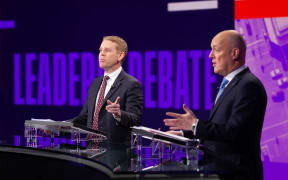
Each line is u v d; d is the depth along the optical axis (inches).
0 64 404.5
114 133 193.5
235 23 333.7
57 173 137.1
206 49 350.6
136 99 198.7
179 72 358.9
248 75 146.5
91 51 382.6
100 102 202.4
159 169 111.7
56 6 390.6
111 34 376.8
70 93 388.8
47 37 393.7
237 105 138.6
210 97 349.7
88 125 203.9
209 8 348.5
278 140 315.9
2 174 147.5
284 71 315.9
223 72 154.8
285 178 313.3
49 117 394.3
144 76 368.5
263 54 322.7
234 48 151.0
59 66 391.5
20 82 401.1
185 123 135.6
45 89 395.5
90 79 383.6
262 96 140.7
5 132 403.2
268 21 321.7
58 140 170.6
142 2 367.9
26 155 144.9
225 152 138.9
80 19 384.8
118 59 207.3
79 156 131.9
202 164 118.8
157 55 365.1
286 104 314.5
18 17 399.9
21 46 399.9
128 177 108.9
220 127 133.1
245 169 119.7
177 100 359.3
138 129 131.0
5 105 404.5
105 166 119.0
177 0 358.3
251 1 327.0
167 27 362.0
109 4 377.1
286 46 316.2
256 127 138.6
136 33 370.3
